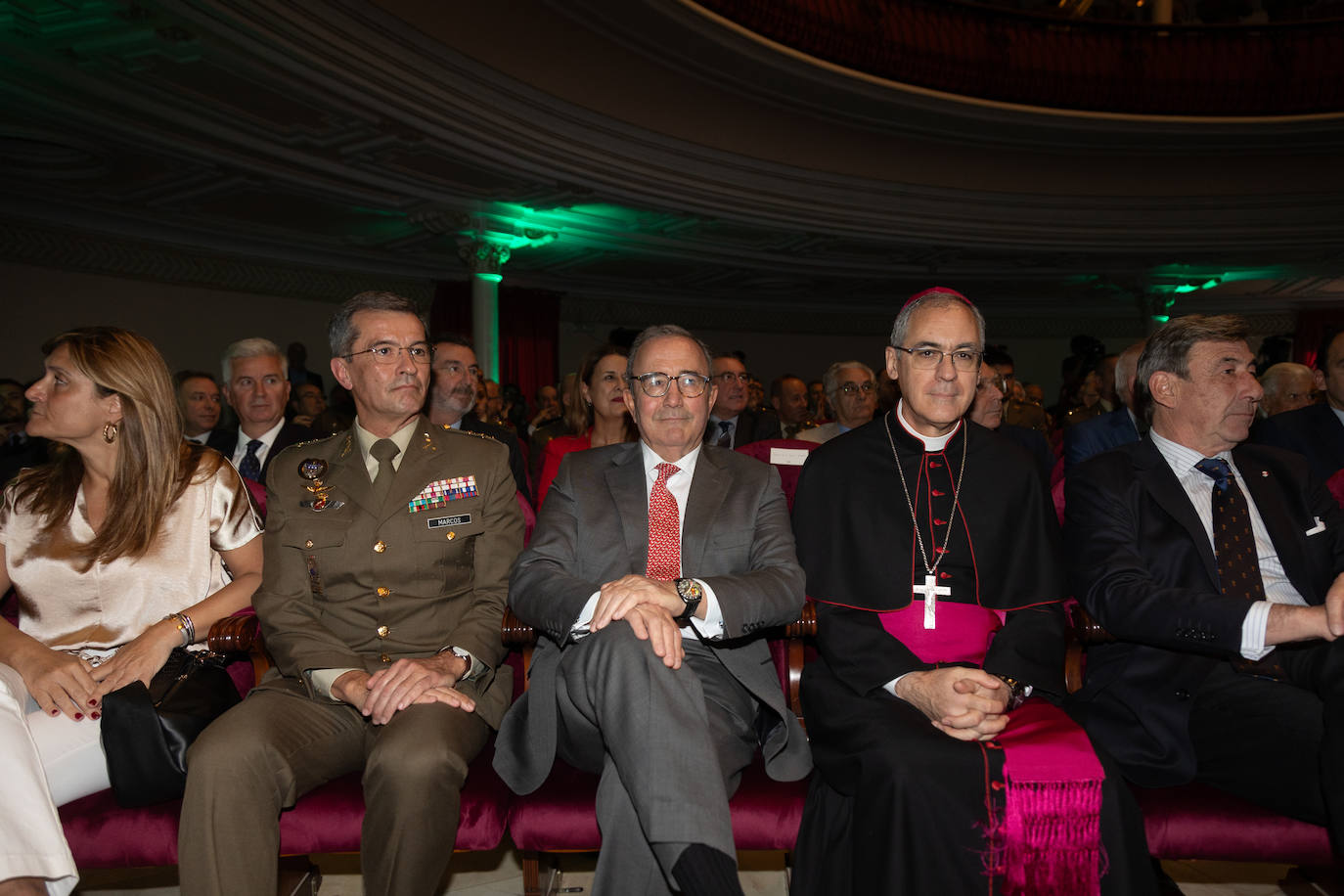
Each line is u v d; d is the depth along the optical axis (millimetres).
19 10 5188
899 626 2090
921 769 1718
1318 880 2049
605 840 1777
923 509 2178
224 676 2125
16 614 2340
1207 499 2227
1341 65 10484
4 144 6922
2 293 8312
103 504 2186
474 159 7777
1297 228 11102
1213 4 11453
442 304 11555
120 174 7688
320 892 2307
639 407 2188
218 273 9828
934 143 10430
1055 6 11484
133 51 5656
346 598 2176
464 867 2480
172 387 2203
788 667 2264
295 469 2246
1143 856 1758
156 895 2311
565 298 13062
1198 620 1930
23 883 1647
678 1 7387
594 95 8094
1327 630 1787
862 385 4020
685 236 10875
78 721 1929
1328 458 3328
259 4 5363
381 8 6086
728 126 9234
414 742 1782
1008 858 1707
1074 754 1758
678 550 2158
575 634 1945
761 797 1931
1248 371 2164
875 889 1706
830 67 8789
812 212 10172
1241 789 1964
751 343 14664
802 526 2254
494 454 2328
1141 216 11203
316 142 7305
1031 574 2094
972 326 2111
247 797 1764
